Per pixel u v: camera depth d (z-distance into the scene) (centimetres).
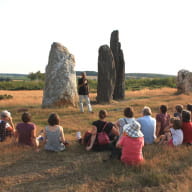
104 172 579
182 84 2497
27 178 557
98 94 1922
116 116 1329
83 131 1012
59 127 733
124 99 2147
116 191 485
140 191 484
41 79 8731
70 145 780
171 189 473
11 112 1417
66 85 1617
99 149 729
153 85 4556
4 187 514
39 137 805
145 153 683
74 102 1655
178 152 680
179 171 568
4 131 810
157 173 547
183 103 1728
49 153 709
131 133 614
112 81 1933
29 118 761
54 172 587
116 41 2178
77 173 579
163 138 783
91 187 507
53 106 1590
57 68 1634
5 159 661
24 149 717
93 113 1398
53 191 493
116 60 2161
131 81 5297
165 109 884
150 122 784
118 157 650
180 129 753
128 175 555
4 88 4797
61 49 1694
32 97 2580
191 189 463
